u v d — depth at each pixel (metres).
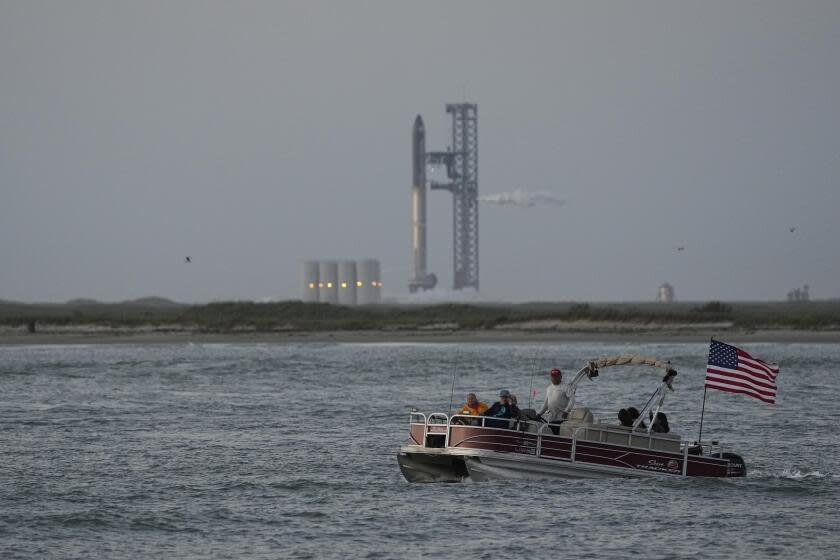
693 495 127.81
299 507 123.69
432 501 125.75
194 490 134.00
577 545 106.81
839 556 103.38
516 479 131.00
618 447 133.62
